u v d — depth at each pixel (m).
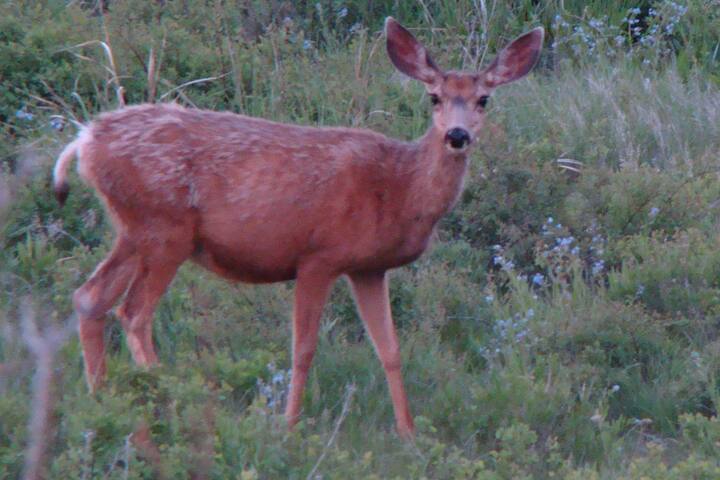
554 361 10.86
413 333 11.60
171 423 8.73
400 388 10.37
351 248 10.17
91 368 10.20
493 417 10.07
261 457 8.65
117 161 10.16
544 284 12.43
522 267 13.18
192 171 10.15
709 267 12.50
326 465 8.75
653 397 10.79
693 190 14.30
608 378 11.00
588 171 14.10
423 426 9.67
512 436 9.38
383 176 10.21
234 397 10.30
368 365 11.10
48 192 12.53
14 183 8.29
